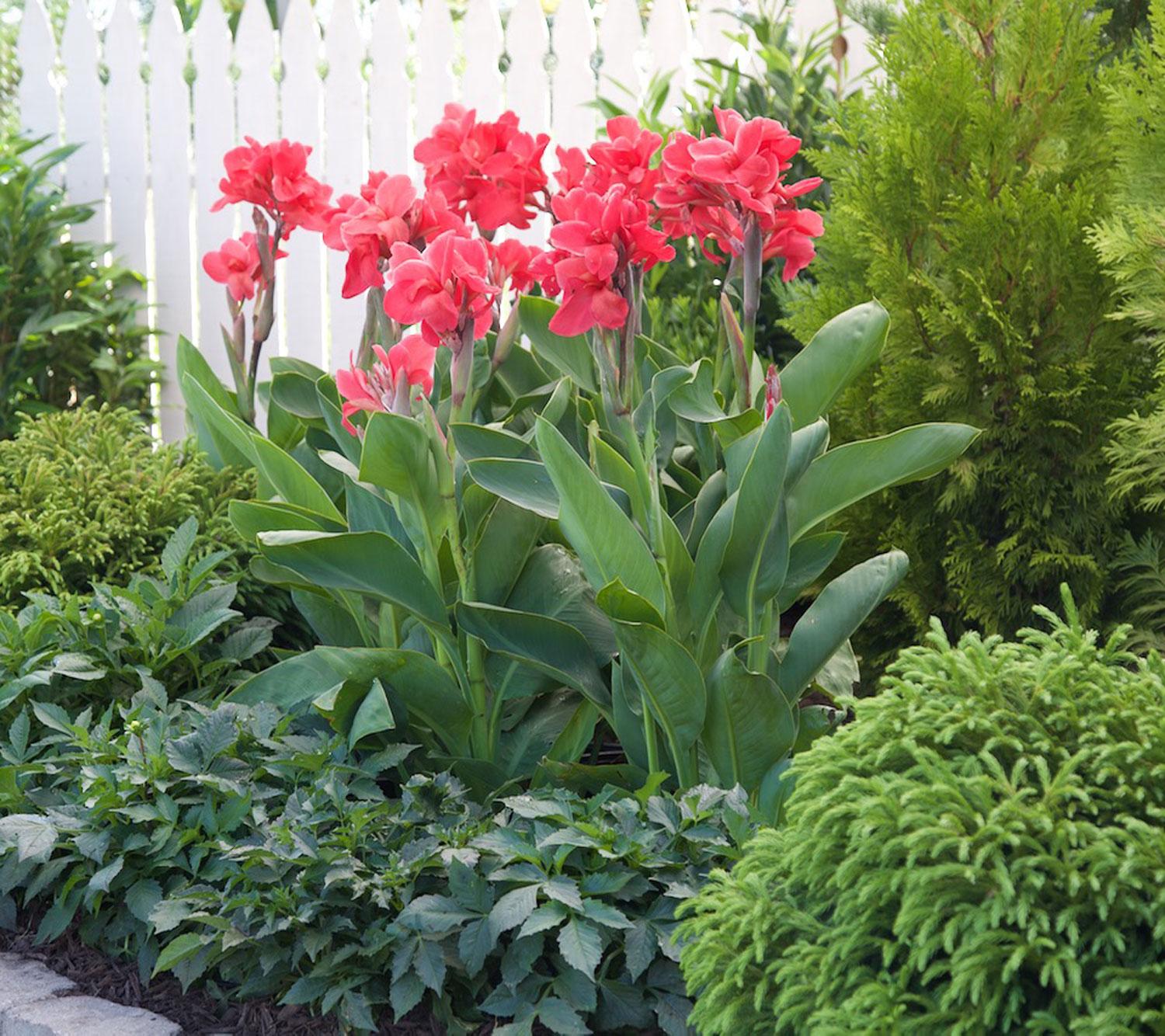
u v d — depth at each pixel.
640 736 2.27
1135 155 2.56
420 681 2.29
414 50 5.05
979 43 3.11
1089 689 1.44
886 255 2.97
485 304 2.15
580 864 1.95
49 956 2.19
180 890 2.04
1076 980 1.21
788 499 2.22
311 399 2.84
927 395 2.86
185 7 5.55
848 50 4.38
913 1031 1.30
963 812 1.32
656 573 2.03
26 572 2.85
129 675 2.56
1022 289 2.83
